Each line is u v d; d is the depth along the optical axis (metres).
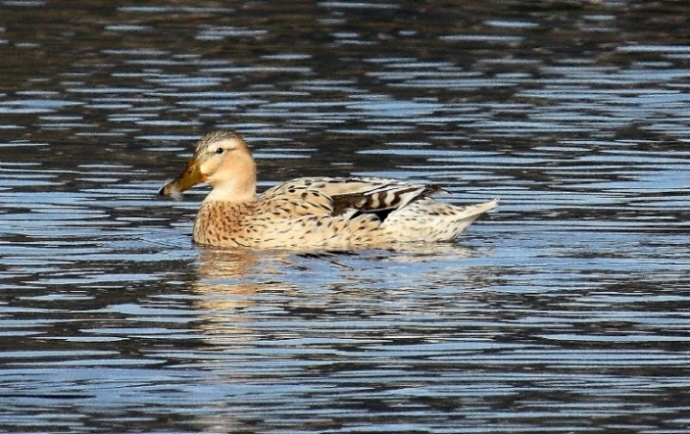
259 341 13.63
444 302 14.74
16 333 13.83
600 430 11.63
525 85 24.75
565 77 25.28
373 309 14.55
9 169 19.81
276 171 19.86
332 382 12.62
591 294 14.98
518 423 11.77
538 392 12.40
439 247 16.97
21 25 28.53
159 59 26.25
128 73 25.28
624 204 18.34
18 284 15.34
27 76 24.98
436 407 12.07
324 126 22.19
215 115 22.73
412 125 22.25
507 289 15.18
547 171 19.88
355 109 23.16
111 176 19.64
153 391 12.41
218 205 17.45
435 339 13.65
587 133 21.86
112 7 30.08
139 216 18.14
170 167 20.06
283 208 17.28
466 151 20.86
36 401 12.21
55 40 27.47
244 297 14.98
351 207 17.30
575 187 19.11
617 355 13.26
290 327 14.00
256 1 30.59
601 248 16.62
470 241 17.09
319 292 15.14
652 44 27.61
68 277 15.61
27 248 16.66
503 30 28.61
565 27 28.89
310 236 17.09
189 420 11.83
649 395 12.33
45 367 12.98
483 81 24.97
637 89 24.56
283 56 26.50
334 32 28.28
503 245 16.89
